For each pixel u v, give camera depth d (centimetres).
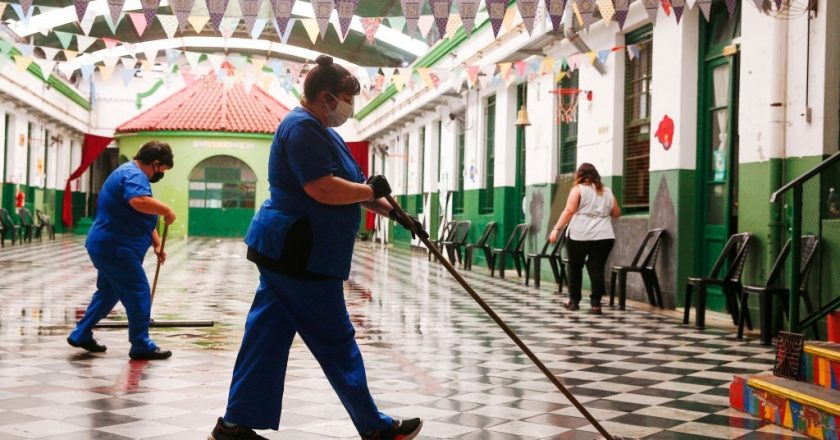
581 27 1077
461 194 1920
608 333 732
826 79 692
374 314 859
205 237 3075
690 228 909
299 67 1229
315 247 335
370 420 340
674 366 573
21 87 2105
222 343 644
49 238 2483
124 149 3081
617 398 470
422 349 637
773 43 738
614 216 902
